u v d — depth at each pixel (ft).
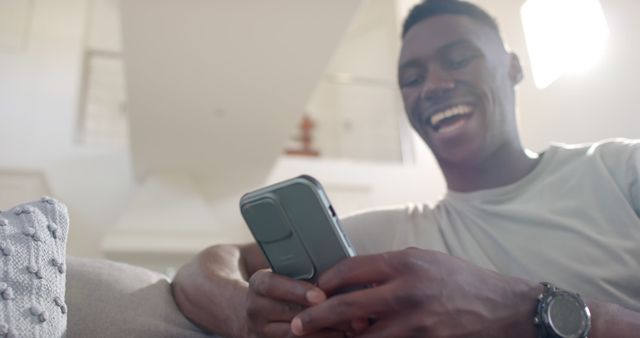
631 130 2.80
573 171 2.49
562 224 2.27
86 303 2.03
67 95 12.28
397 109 15.02
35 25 12.65
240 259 2.64
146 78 7.64
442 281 1.41
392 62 15.47
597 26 3.10
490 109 2.74
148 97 8.27
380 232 2.70
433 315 1.37
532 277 2.23
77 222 11.37
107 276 2.23
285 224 1.55
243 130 9.70
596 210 2.30
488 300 1.50
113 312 2.06
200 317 2.20
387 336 1.37
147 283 2.37
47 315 1.57
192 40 6.62
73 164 11.80
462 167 2.77
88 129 12.64
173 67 7.30
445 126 2.78
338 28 6.47
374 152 15.15
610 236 2.20
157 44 6.71
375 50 16.26
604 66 2.98
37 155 11.57
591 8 3.15
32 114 11.84
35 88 12.05
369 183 13.30
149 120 9.18
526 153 2.80
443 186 13.73
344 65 17.04
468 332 1.42
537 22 3.39
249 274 2.64
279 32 6.52
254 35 6.56
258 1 5.93
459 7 2.91
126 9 5.97
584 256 2.18
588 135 2.99
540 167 2.65
